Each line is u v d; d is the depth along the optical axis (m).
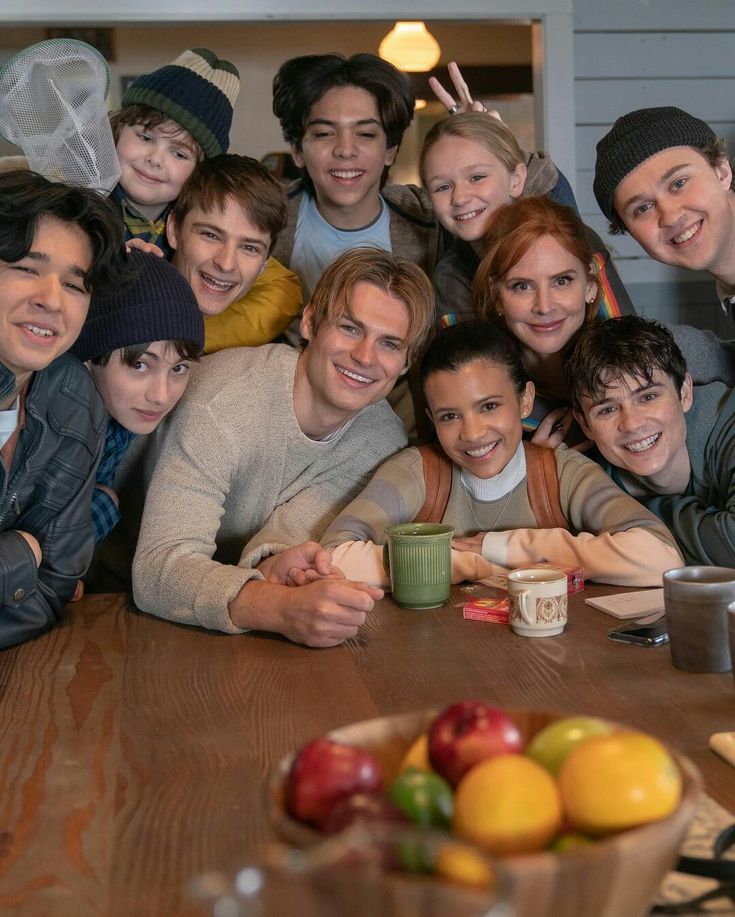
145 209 2.35
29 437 1.55
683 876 0.77
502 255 2.04
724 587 1.22
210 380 1.89
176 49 5.82
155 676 1.33
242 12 4.09
